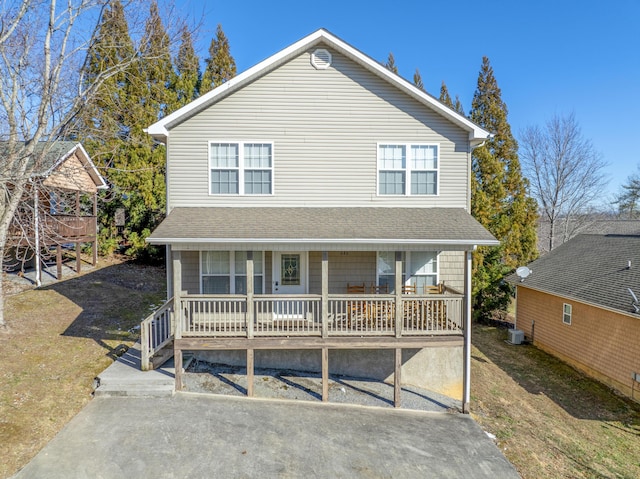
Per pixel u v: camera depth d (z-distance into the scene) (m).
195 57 17.81
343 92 10.41
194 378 9.12
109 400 7.78
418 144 10.53
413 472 6.21
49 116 11.98
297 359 10.18
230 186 10.34
